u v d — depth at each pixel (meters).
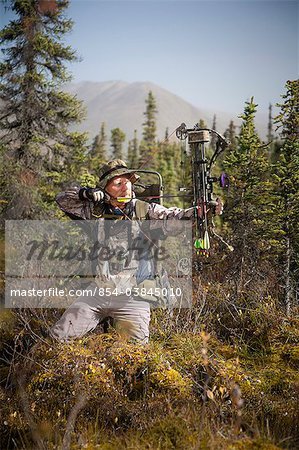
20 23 13.45
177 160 29.11
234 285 6.42
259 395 4.29
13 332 5.37
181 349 4.94
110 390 4.18
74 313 4.77
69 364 4.36
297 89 6.75
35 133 13.83
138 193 5.14
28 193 12.19
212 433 3.58
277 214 6.59
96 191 4.63
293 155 6.66
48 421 3.90
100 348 4.54
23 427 3.91
